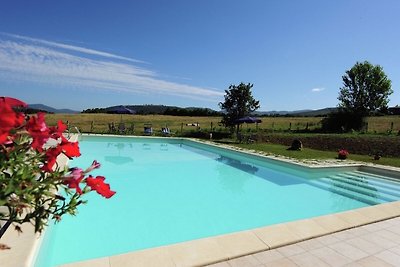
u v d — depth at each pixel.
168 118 42.75
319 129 27.05
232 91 22.92
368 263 3.45
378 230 4.45
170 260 3.26
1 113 0.82
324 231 4.25
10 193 0.93
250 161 13.53
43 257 4.06
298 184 9.70
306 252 3.67
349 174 10.70
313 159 12.41
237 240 3.81
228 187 9.21
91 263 3.12
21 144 1.02
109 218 6.33
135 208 7.04
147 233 5.71
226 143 18.55
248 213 7.03
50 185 1.05
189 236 5.67
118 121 33.69
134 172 10.85
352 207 7.60
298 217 6.89
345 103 28.72
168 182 9.59
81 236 5.41
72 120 32.12
